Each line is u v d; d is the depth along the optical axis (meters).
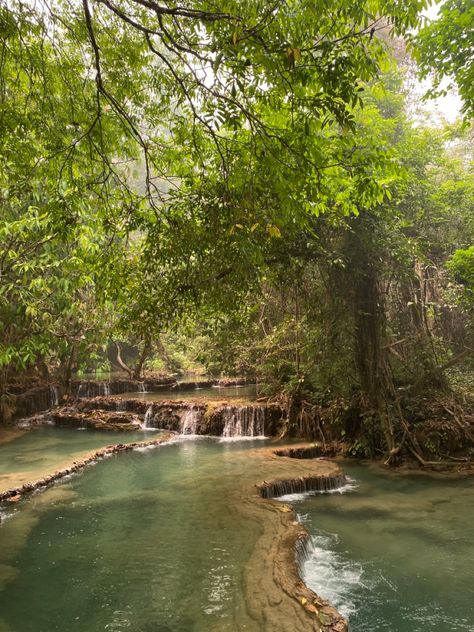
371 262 11.31
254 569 6.23
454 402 12.76
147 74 6.12
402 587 6.36
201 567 6.46
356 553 7.30
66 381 20.83
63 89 5.84
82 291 16.61
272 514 8.20
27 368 21.44
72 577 6.47
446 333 14.78
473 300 12.23
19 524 8.32
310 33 3.63
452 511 8.88
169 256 5.38
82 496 9.73
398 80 13.82
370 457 12.44
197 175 6.30
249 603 5.50
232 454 12.75
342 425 13.24
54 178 6.23
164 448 14.08
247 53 3.43
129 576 6.40
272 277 9.74
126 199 6.21
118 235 6.50
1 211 10.25
